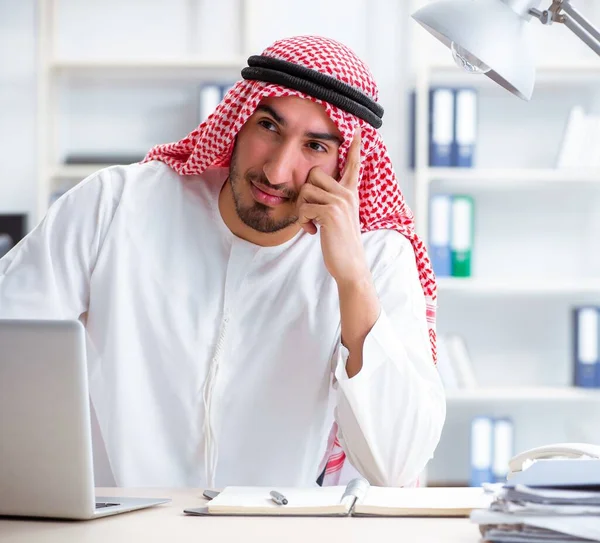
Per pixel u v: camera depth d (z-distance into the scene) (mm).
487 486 1412
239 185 1740
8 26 4059
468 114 3857
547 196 4180
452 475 4133
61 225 1836
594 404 4164
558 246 4180
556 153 4141
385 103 4117
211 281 1831
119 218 1831
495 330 4184
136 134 4070
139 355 1805
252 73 1703
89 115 4062
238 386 1801
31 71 4066
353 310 1665
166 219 1854
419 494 1394
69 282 1814
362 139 1774
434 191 4184
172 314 1807
